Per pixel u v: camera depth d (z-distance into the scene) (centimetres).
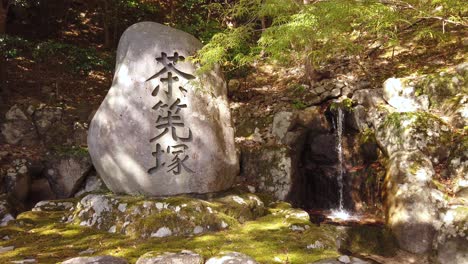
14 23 958
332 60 825
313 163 698
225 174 492
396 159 553
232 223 453
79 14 1095
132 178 468
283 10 498
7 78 786
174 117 473
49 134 696
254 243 397
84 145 694
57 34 1015
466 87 635
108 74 894
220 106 502
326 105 723
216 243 397
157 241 405
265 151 647
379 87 725
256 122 728
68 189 634
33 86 791
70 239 423
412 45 830
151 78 475
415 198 505
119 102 474
